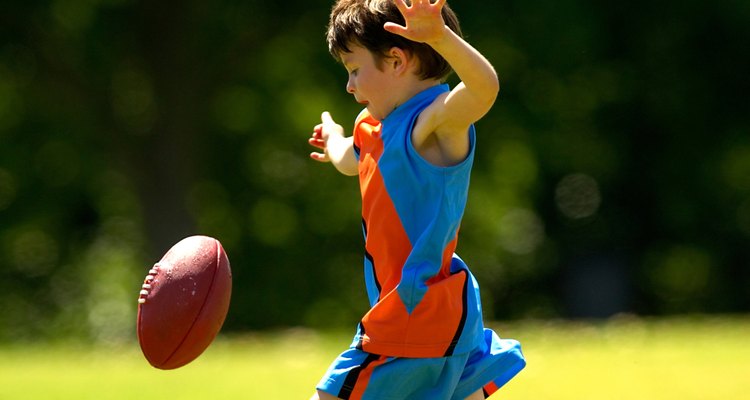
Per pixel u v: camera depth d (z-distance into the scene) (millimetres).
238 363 37125
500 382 16594
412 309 15547
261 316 91312
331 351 42562
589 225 100625
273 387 29250
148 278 16547
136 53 71000
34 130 82000
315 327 91625
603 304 99812
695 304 98562
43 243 93062
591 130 92812
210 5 70625
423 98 16203
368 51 16266
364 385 15727
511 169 90500
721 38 86375
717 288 97938
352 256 92625
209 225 89500
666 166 94688
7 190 87875
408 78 16250
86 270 93688
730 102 90125
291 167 89188
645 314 100000
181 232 70500
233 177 88875
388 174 15930
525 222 100688
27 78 73625
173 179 70188
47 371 36312
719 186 93312
